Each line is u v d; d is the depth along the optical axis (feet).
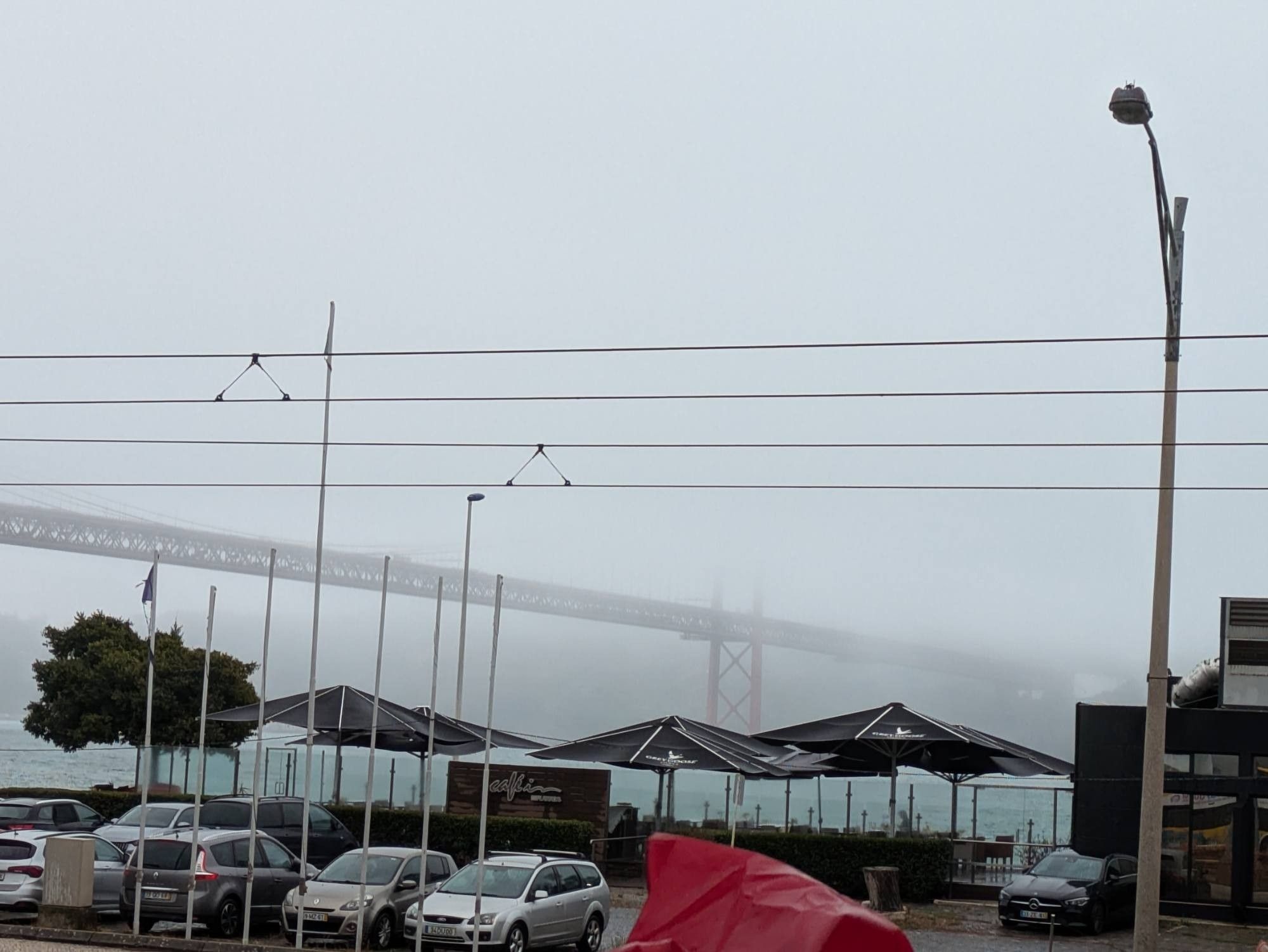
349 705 93.35
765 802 171.42
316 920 63.36
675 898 30.40
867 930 28.35
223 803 81.76
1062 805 257.34
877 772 115.34
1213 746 91.25
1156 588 54.39
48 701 152.56
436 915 60.64
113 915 71.46
